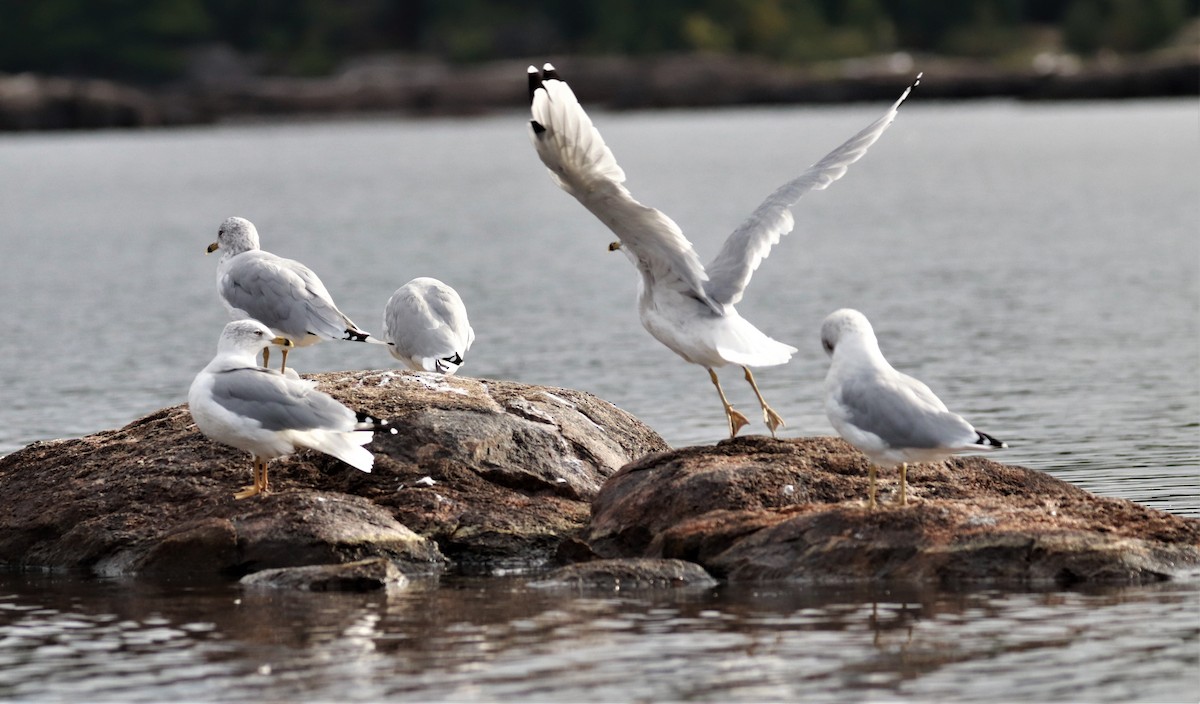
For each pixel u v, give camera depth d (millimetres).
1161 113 98750
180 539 13750
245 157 83062
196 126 108812
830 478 13930
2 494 15078
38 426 20672
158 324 30500
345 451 13719
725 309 13414
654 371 24188
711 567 13125
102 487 14758
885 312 30672
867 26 124438
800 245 43656
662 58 119188
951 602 11867
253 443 13539
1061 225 47219
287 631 11664
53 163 79688
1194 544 12781
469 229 48750
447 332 17094
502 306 31828
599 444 15734
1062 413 20438
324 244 44531
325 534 13609
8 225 52500
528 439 15336
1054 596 11953
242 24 123438
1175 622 11211
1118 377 23188
